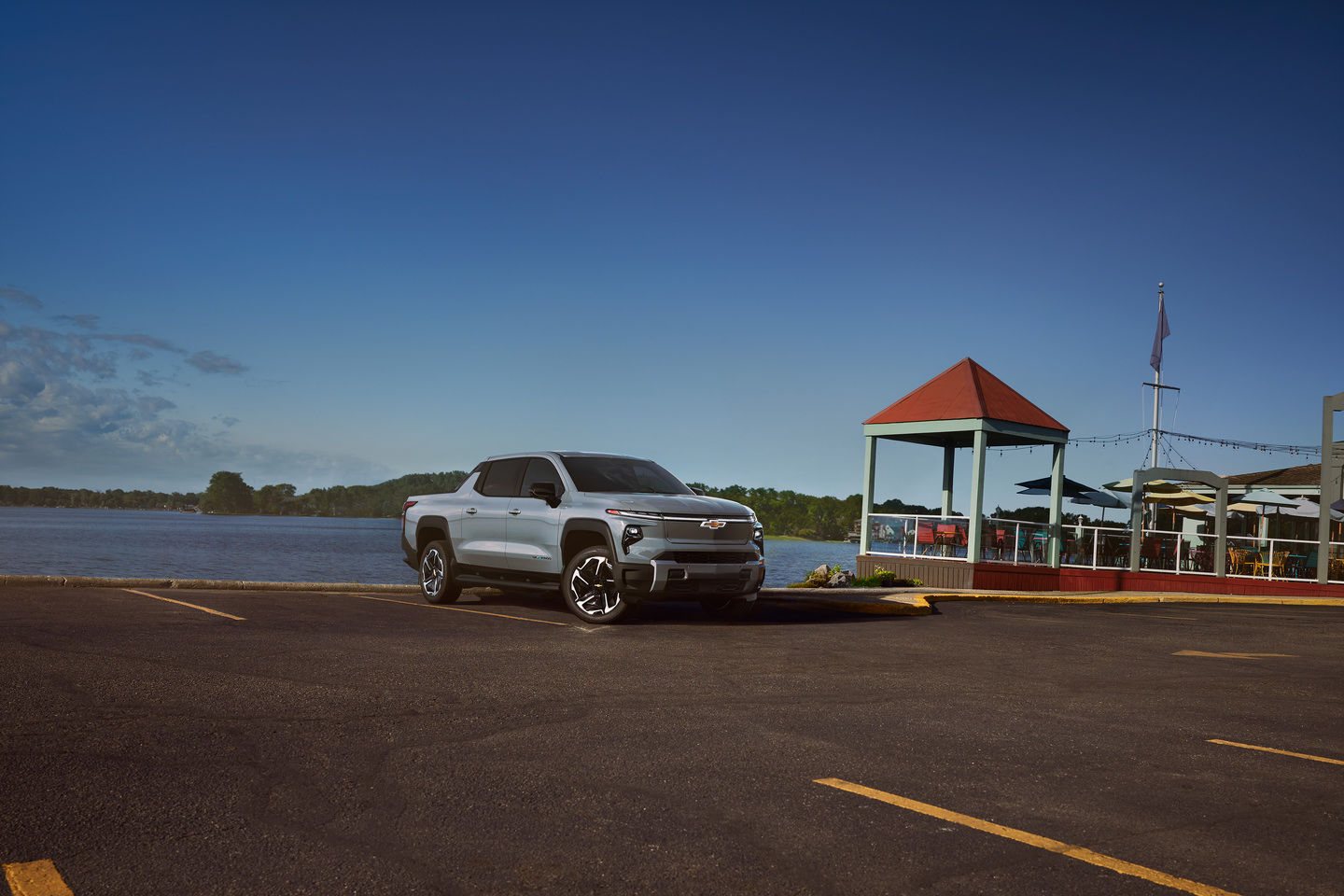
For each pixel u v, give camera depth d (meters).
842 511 165.50
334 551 94.06
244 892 3.14
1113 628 12.57
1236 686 7.95
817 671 7.86
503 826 3.82
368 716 5.65
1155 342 33.03
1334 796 4.58
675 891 3.22
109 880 3.21
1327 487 21.94
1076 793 4.50
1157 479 21.81
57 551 75.69
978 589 19.64
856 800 4.29
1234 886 3.39
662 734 5.45
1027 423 20.38
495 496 11.83
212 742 4.96
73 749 4.73
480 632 9.48
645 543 10.16
